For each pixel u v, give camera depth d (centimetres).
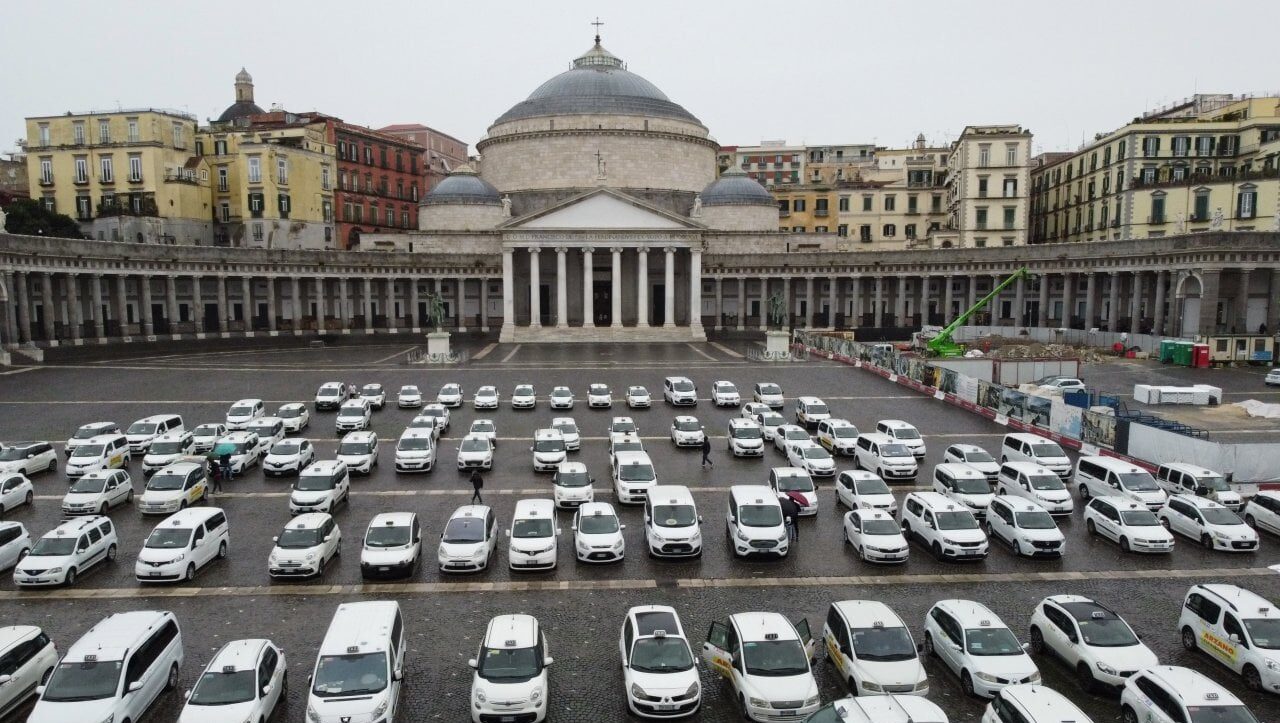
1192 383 6988
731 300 12319
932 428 5369
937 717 1789
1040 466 3844
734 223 12462
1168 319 8938
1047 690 1884
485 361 8562
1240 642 2267
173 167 10969
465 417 5784
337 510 3738
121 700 1961
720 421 5678
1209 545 3291
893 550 3083
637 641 2175
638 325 11050
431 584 2936
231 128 12338
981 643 2203
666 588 2903
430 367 8056
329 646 2070
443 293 12056
